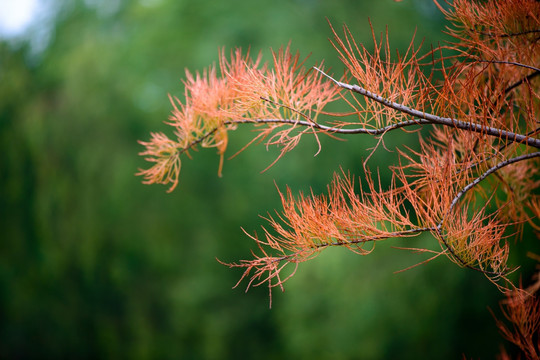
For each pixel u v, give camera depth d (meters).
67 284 13.57
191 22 12.77
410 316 5.66
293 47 10.53
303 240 1.42
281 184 10.84
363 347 6.08
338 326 6.58
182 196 12.34
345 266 6.67
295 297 7.53
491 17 1.64
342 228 1.40
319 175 10.21
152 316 13.00
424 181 1.51
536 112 1.76
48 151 13.30
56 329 13.62
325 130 1.48
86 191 12.97
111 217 12.88
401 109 1.38
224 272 12.32
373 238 1.38
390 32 9.93
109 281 13.22
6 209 13.86
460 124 1.38
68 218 13.23
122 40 13.78
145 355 12.77
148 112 12.63
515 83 1.68
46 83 13.91
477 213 1.46
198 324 12.37
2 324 13.76
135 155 12.70
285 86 1.56
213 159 11.75
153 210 12.62
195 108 1.77
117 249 13.03
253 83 1.57
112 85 12.92
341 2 11.07
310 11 11.47
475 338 5.22
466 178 1.41
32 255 13.79
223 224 12.14
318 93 1.59
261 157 10.98
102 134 12.90
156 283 13.00
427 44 9.39
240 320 12.06
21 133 13.59
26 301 13.73
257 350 11.96
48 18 15.17
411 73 1.40
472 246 1.37
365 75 1.40
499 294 5.11
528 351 1.61
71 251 13.35
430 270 5.56
